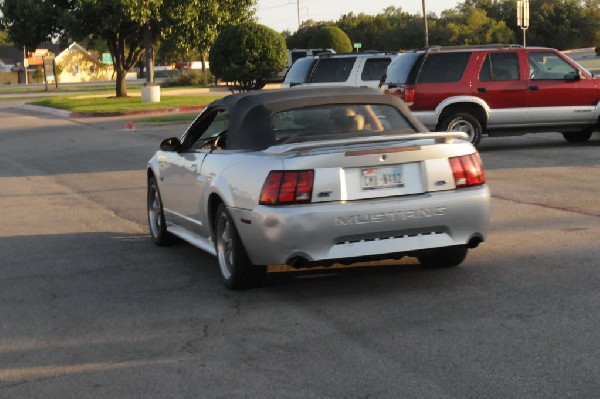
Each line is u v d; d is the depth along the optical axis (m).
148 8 44.69
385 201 7.62
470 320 6.99
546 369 5.77
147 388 5.75
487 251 9.60
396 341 6.53
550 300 7.50
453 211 7.79
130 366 6.23
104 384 5.87
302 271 8.99
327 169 7.55
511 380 5.59
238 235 8.01
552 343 6.31
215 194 8.43
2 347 6.84
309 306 7.66
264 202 7.57
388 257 7.75
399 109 8.64
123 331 7.14
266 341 6.69
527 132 19.97
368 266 9.09
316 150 7.59
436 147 7.83
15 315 7.79
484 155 19.19
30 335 7.14
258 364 6.14
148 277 9.07
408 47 108.69
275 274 8.91
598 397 5.26
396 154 7.68
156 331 7.10
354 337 6.68
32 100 56.56
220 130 8.99
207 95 53.22
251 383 5.75
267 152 7.81
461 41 104.62
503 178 15.48
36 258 10.29
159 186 10.29
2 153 23.69
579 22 110.81
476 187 7.99
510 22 112.50
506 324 6.84
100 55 136.38
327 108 8.46
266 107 8.39
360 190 7.64
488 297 7.68
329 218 7.48
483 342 6.40
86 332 7.16
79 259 10.13
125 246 10.84
